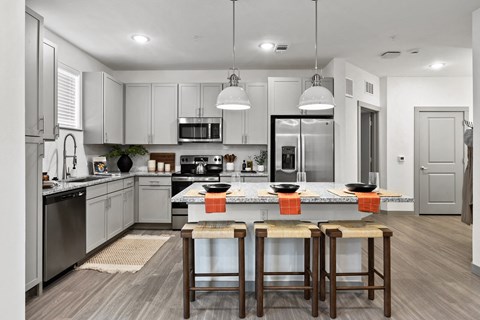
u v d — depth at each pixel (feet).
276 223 7.84
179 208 15.49
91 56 15.10
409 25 11.51
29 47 7.98
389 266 7.28
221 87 16.49
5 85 2.82
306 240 7.98
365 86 18.01
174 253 11.93
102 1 9.71
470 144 11.35
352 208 8.75
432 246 12.84
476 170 9.89
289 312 7.52
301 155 14.93
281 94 15.69
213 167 17.28
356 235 7.18
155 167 17.35
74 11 10.37
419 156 19.15
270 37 12.66
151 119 16.58
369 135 20.10
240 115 16.52
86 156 14.58
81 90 14.11
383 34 12.35
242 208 8.71
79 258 10.24
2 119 2.78
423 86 19.10
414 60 15.85
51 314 7.34
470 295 8.41
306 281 8.05
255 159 17.38
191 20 11.06
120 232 13.85
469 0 9.57
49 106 9.55
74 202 9.93
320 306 7.80
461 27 11.68
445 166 19.15
